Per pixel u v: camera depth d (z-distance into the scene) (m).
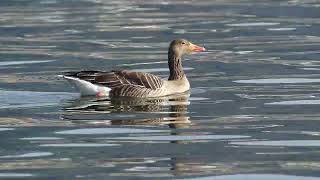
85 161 17.00
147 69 28.89
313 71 27.75
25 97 23.48
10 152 17.69
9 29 39.19
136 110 21.72
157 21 41.47
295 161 16.91
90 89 23.25
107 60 30.75
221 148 17.97
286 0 49.12
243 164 16.73
